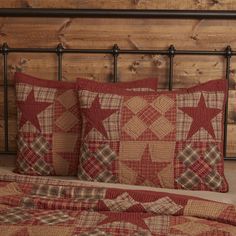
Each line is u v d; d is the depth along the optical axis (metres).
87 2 1.95
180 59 1.95
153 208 1.21
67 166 1.68
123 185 1.51
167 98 1.58
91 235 1.07
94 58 1.97
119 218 1.17
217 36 1.92
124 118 1.55
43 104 1.71
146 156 1.52
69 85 1.75
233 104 1.95
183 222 1.14
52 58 1.99
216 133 1.55
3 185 1.38
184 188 1.51
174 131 1.53
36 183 1.41
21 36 1.98
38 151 1.68
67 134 1.68
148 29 1.94
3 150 2.04
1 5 1.97
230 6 1.91
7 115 2.01
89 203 1.25
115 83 1.79
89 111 1.58
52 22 1.97
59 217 1.17
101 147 1.55
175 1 1.93
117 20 1.95
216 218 1.17
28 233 1.09
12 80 2.01
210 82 1.62
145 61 1.96
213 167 1.52
